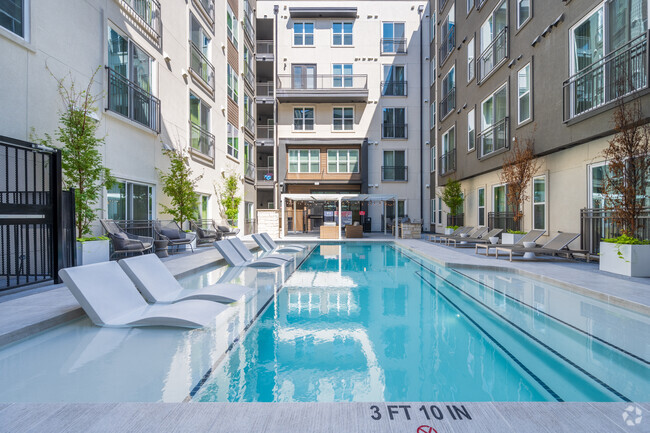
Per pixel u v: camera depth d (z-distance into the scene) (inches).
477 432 72.5
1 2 235.6
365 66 927.0
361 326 169.6
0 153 231.8
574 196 360.8
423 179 924.0
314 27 927.7
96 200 322.0
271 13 930.7
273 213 714.8
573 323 171.0
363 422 75.7
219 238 522.9
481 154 544.7
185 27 501.0
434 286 260.2
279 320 177.6
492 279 284.2
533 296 226.7
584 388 108.4
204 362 125.3
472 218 620.7
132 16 376.5
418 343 147.9
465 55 606.2
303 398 102.3
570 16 343.3
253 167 864.9
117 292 172.1
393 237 741.9
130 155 374.9
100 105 327.0
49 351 132.6
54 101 275.7
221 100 636.1
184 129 498.3
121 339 145.3
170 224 459.5
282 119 926.4
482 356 134.5
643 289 209.0
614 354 135.4
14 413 80.0
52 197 227.3
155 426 74.4
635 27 277.9
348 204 956.6
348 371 121.4
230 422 75.5
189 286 251.0
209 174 580.4
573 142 341.4
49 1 270.8
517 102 438.6
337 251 509.7
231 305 206.2
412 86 925.8
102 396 100.3
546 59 380.2
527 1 417.7
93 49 319.6
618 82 279.1
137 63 392.8
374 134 926.4
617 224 290.7
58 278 228.4
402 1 924.0
